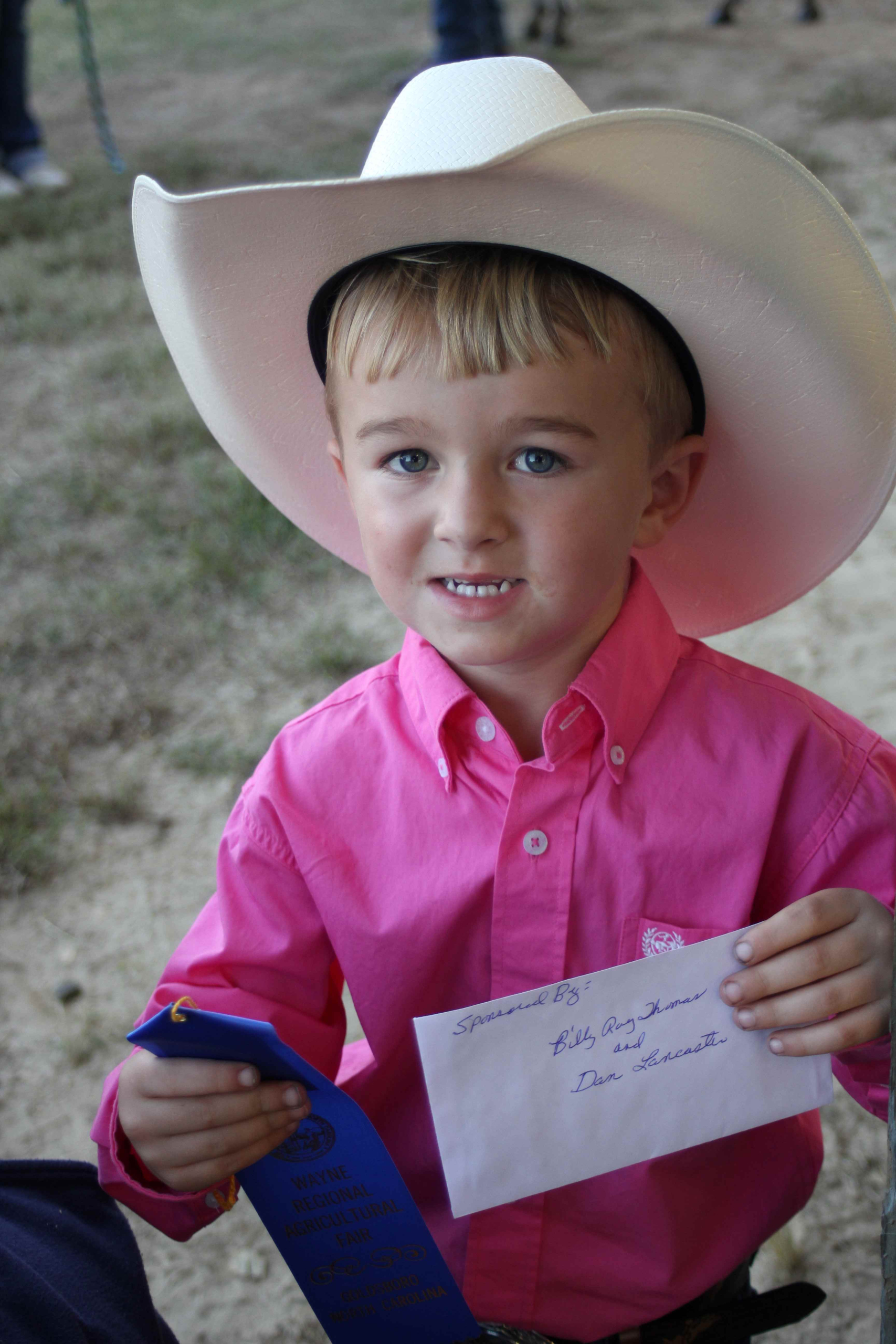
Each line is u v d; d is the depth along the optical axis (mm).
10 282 6152
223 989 1194
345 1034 1341
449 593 1035
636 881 1148
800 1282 1287
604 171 904
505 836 1135
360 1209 1085
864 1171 1992
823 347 1075
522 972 1160
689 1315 1255
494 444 997
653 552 1397
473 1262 1229
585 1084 1052
